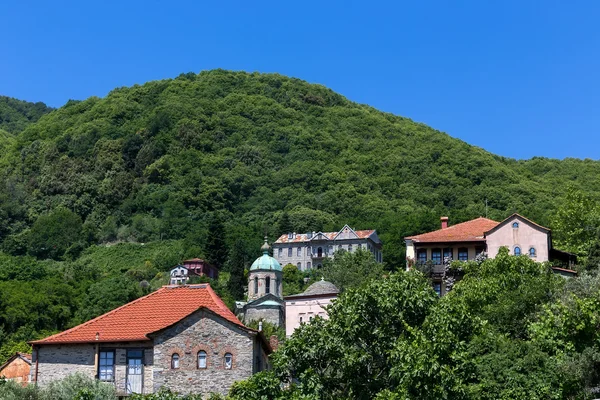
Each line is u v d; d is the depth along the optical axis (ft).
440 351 132.57
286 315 317.22
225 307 173.58
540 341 160.45
